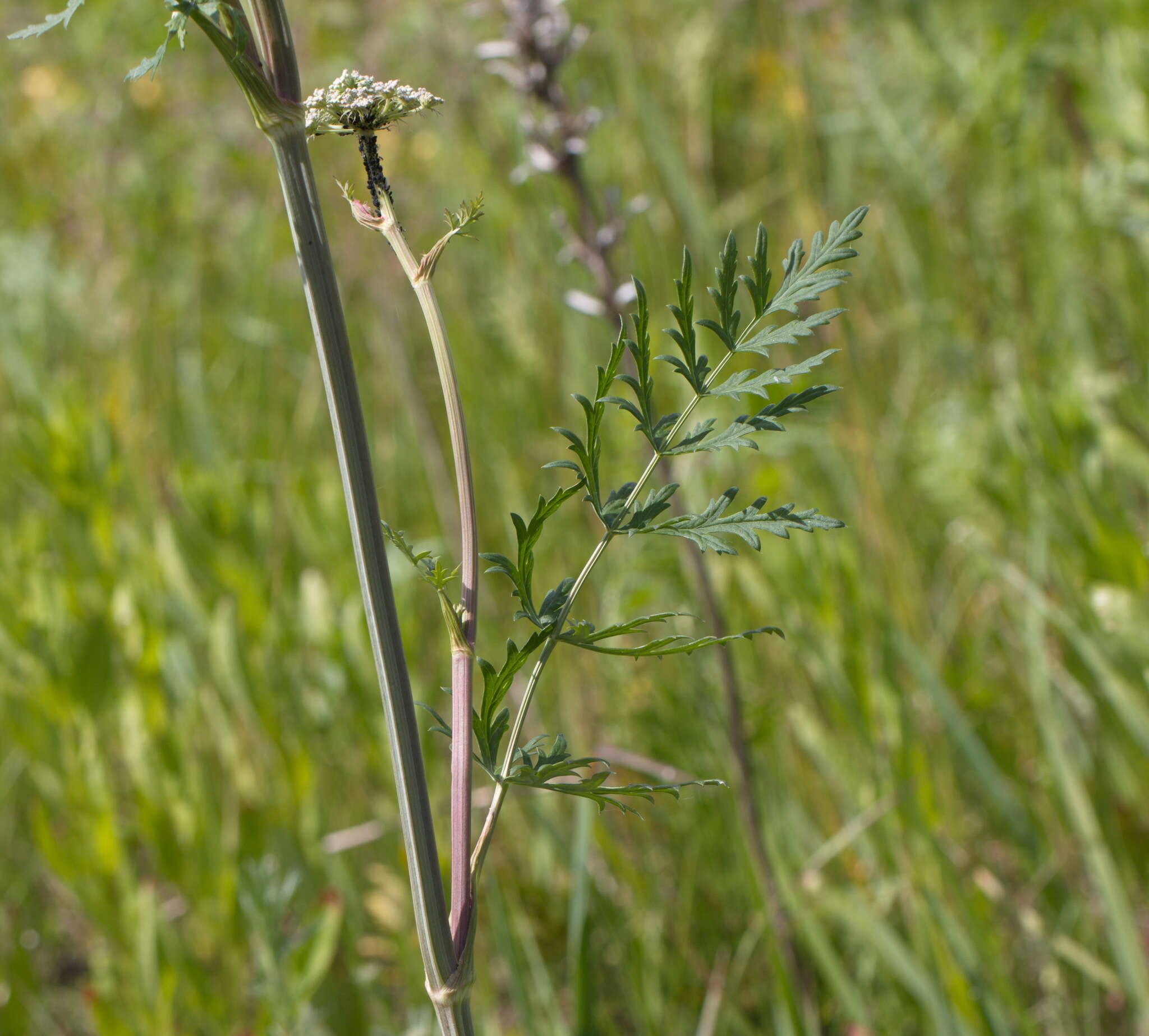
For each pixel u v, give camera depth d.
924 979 1.27
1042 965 1.43
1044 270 2.07
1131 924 1.28
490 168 2.33
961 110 2.23
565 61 1.30
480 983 1.45
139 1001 1.41
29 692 1.55
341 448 0.91
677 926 1.53
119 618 1.60
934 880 1.33
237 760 1.62
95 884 1.47
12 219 2.81
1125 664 1.41
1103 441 1.55
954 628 1.83
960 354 2.09
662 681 1.63
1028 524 1.62
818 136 2.45
